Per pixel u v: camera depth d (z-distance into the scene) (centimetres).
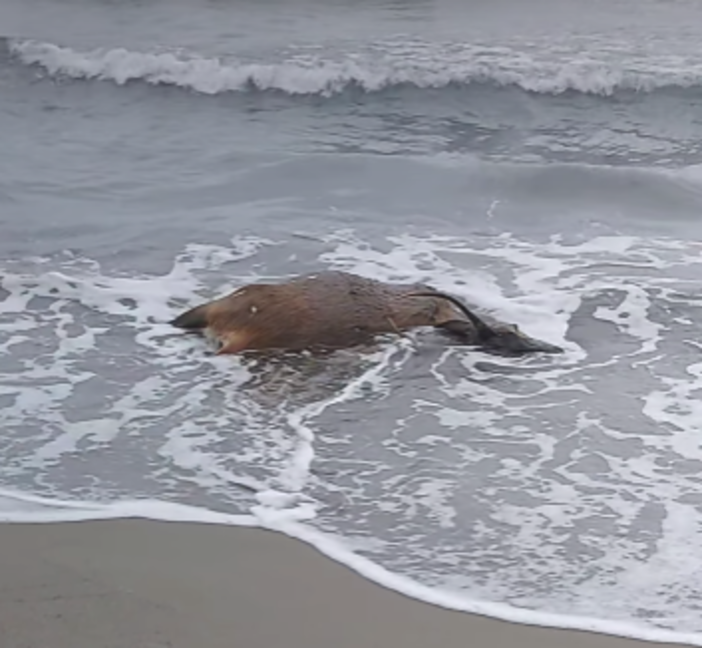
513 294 975
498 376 798
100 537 568
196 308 882
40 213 1200
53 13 2234
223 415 726
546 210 1286
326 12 2242
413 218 1237
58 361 812
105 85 1862
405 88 1823
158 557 550
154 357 821
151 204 1257
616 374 806
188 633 481
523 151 1588
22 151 1488
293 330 833
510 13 2250
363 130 1672
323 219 1217
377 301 867
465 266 1055
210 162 1449
